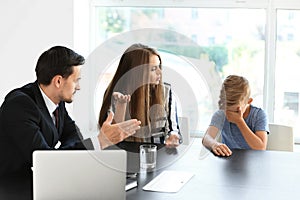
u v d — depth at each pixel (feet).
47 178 5.37
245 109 9.68
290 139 9.92
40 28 12.80
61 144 8.04
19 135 6.78
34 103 7.03
